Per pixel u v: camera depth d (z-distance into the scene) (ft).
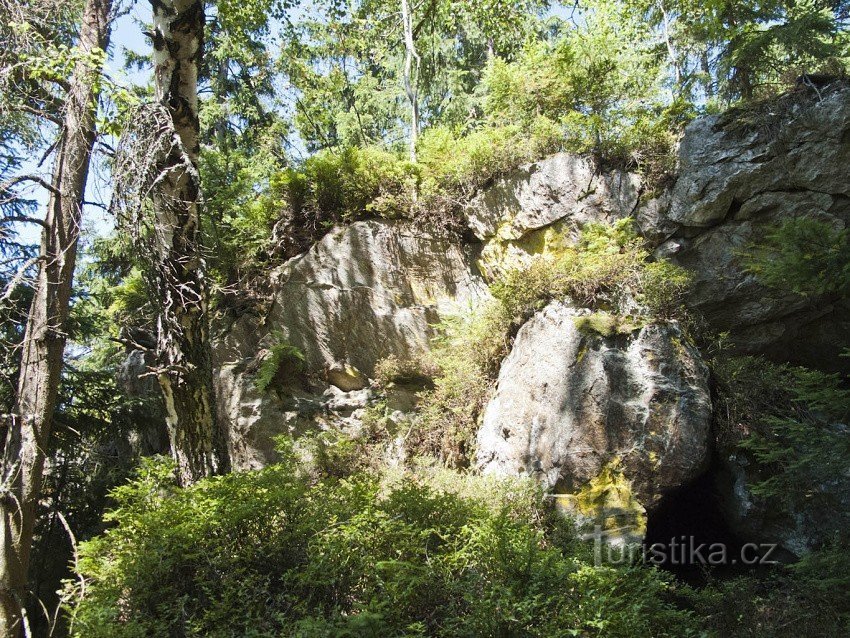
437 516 16.28
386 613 12.17
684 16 41.70
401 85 50.83
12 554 19.17
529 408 22.90
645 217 25.80
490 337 26.43
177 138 18.54
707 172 24.48
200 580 13.73
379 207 30.71
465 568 14.10
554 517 20.07
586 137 27.86
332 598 13.61
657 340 21.43
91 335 35.37
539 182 27.96
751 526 20.44
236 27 34.17
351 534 14.33
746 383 22.50
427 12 41.06
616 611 13.39
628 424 20.63
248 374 30.55
